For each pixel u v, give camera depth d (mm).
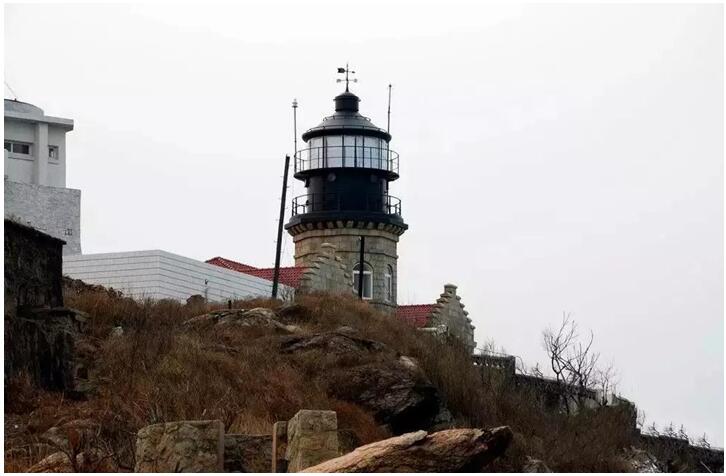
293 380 51000
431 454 26391
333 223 94062
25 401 41688
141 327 54500
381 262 94750
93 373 46406
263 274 84312
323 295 71875
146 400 42438
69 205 76438
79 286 60344
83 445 34750
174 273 70625
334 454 28797
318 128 96062
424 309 92500
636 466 59375
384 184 96750
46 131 79250
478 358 70062
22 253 45062
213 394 45312
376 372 53719
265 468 31453
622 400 70438
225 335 56656
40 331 44438
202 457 28734
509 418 59094
